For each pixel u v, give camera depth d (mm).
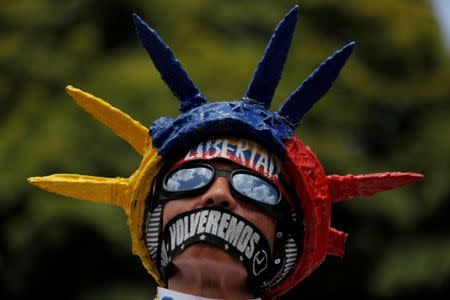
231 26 18797
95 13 18594
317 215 4230
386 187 4445
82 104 4480
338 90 19422
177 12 18766
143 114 16828
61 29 18641
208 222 4039
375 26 21141
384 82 20438
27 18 18750
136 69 17469
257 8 19156
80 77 17938
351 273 18594
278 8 19672
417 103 20031
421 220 18516
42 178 4449
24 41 18500
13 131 17094
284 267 4215
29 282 16984
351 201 17922
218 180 4090
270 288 4258
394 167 19500
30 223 16328
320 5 20656
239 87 17312
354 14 20906
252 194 4086
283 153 4164
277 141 4152
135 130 4477
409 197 18547
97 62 18172
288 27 4254
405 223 18250
